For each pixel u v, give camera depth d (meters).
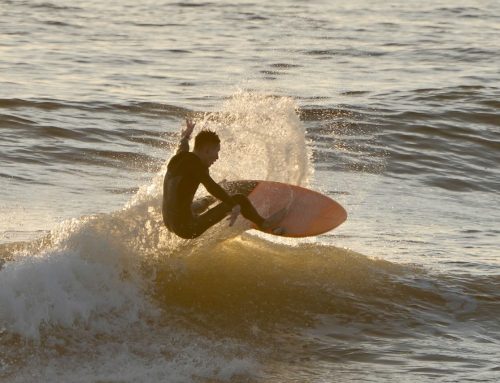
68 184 51.06
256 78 88.56
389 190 55.41
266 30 124.69
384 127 69.88
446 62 102.06
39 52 98.56
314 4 155.62
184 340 29.50
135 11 139.75
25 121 64.31
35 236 39.28
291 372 27.83
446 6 157.88
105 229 32.88
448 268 38.53
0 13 128.62
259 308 32.38
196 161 31.42
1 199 46.19
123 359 27.64
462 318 33.25
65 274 30.02
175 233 31.81
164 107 72.69
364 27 130.50
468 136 69.50
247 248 36.72
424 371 28.28
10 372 26.11
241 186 35.44
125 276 31.98
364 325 32.00
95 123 66.06
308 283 34.50
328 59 102.31
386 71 95.12
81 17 129.88
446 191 56.97
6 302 28.61
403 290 34.97
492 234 46.34
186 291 32.50
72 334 28.64
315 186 54.59
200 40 113.88
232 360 28.28
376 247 41.81
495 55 107.25
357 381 27.27
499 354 30.11
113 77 85.88
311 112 72.69
